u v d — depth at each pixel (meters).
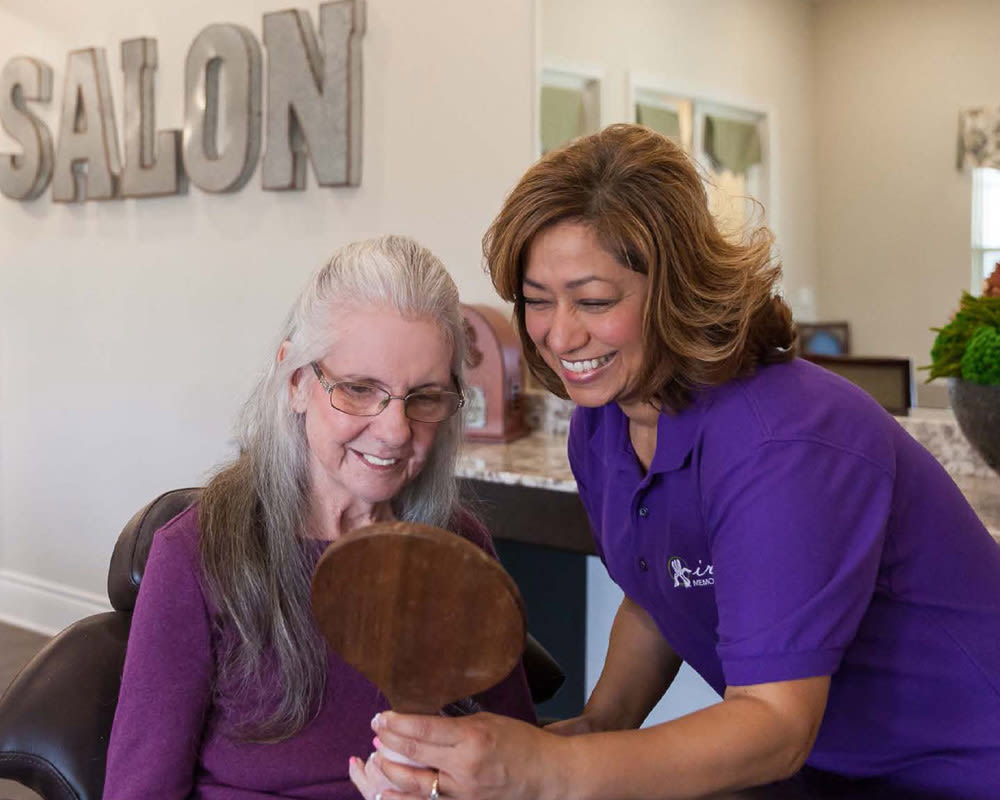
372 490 1.02
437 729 0.72
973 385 1.55
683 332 0.94
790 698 0.86
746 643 0.88
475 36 2.55
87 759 1.10
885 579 0.99
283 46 2.83
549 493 2.03
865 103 1.97
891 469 0.95
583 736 0.80
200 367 3.20
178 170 3.15
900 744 1.03
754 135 2.12
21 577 3.75
